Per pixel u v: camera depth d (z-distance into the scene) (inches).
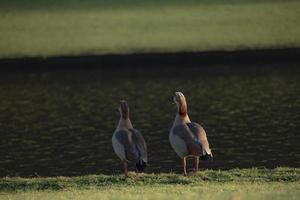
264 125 1083.9
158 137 1037.2
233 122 1117.7
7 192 662.5
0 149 992.9
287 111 1178.6
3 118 1222.3
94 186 669.9
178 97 706.8
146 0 2362.2
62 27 2043.6
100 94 1391.5
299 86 1378.0
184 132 689.0
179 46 1727.4
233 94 1337.4
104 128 1118.4
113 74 1555.1
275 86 1386.6
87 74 1561.3
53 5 2321.6
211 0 2326.5
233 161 880.3
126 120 703.7
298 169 708.0
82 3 2340.1
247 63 1568.7
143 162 676.7
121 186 661.9
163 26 2011.6
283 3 2236.7
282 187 622.2
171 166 871.7
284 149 930.7
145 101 1315.2
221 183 659.4
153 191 620.7
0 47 1807.3
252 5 2233.0
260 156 899.4
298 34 1836.9
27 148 995.9
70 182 688.4
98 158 928.3
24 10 2266.2
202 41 1787.6
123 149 677.3
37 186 681.0
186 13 2172.7
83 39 1877.5
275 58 1574.8
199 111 1216.2
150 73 1547.7
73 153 958.4
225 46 1694.1
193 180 675.4
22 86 1497.3
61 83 1505.9
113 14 2188.7
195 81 1465.3
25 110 1283.2
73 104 1315.2
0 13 2240.4
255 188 619.5
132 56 1592.0
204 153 679.7
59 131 1105.4
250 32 1882.4
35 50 1749.5
